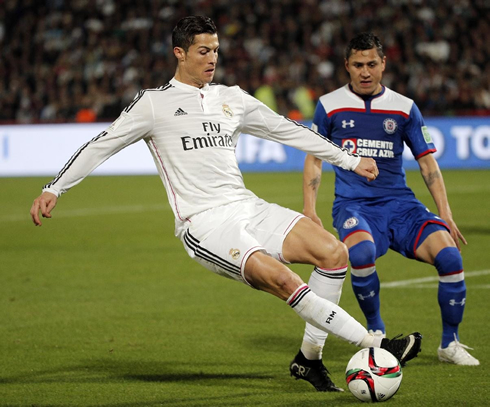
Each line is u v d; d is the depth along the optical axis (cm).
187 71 1647
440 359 1858
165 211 5050
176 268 3170
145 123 1616
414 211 1948
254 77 8406
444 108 7612
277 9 9244
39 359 1908
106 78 8719
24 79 8862
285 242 1591
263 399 1574
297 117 7906
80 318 2342
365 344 1530
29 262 3334
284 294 1509
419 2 9225
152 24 9431
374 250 1838
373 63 1952
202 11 9462
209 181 1619
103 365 1850
